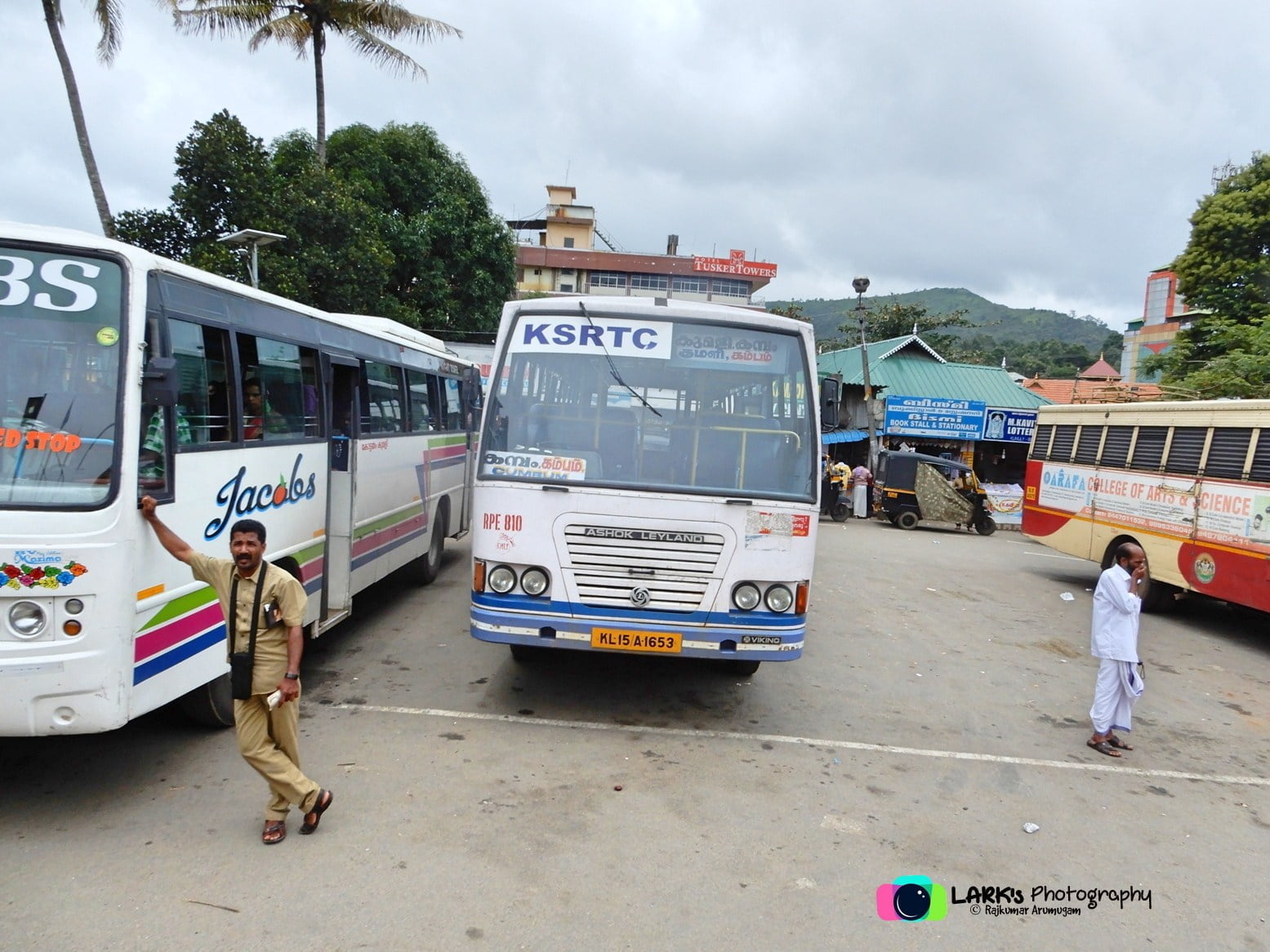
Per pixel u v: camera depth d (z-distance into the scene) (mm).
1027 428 25141
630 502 5305
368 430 7570
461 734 5449
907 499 20391
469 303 24516
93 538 3809
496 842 4051
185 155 15961
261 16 18875
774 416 5598
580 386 5570
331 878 3637
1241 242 21297
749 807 4641
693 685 6805
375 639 7668
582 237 55906
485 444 5508
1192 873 4297
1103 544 12359
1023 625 10102
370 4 19375
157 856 3750
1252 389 16391
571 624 5309
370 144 23047
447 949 3197
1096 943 3592
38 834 3908
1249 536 9461
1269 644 10148
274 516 5730
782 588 5410
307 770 4754
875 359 27938
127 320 3992
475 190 24703
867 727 6160
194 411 4680
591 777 4902
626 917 3490
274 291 16000
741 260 50688
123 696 3936
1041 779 5426
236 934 3209
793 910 3646
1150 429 11445
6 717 3699
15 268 3904
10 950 3031
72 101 15094
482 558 5395
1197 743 6398
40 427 3826
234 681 3748
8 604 3689
